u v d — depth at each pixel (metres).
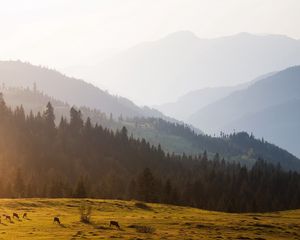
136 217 90.69
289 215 120.19
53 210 96.62
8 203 99.62
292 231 77.19
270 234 72.06
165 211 111.31
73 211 97.06
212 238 62.62
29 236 57.53
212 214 113.69
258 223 85.19
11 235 58.28
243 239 63.88
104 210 102.69
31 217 82.12
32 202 103.69
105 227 69.25
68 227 68.44
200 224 79.19
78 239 55.38
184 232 68.06
